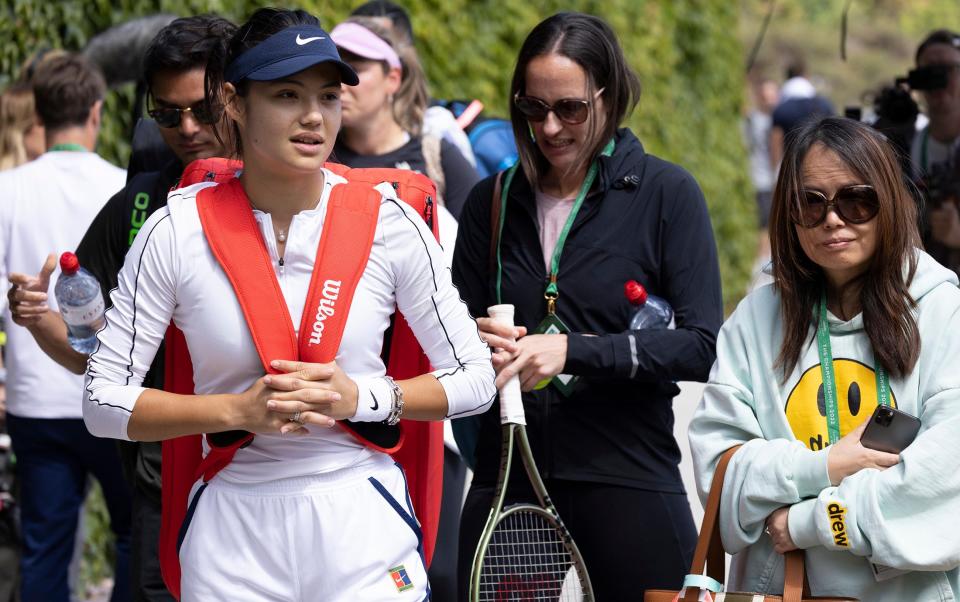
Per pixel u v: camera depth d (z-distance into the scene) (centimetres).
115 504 750
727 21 2016
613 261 553
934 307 472
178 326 432
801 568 466
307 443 428
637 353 534
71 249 745
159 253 423
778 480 468
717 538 495
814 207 473
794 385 486
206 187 432
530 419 555
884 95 823
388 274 434
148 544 585
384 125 752
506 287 566
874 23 4681
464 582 564
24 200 742
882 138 479
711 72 1919
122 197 595
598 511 551
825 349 483
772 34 4366
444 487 660
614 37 557
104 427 429
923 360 468
